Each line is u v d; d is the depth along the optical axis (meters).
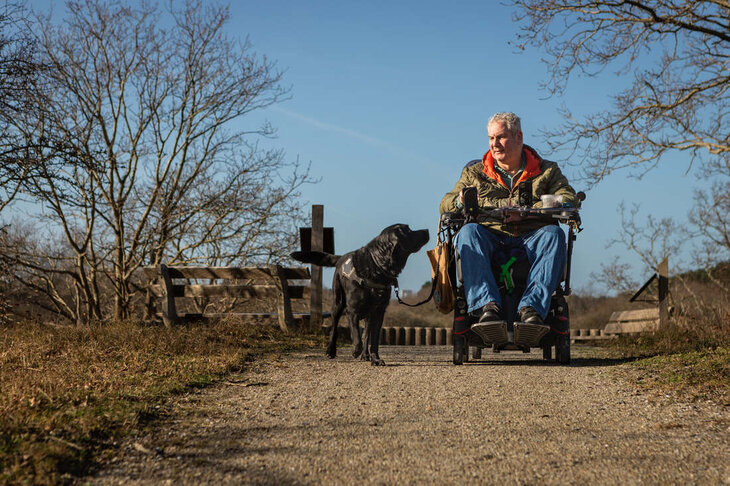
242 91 14.67
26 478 2.48
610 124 13.28
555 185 6.51
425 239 6.11
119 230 13.73
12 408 3.46
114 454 2.97
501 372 5.86
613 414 3.96
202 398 4.42
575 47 12.21
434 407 4.19
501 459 3.00
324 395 4.64
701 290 18.70
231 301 15.38
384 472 2.81
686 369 5.50
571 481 2.69
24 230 14.27
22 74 9.46
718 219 18.27
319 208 10.30
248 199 14.80
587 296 30.66
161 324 9.84
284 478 2.72
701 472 2.78
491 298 5.81
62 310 14.05
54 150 10.12
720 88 12.95
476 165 6.70
